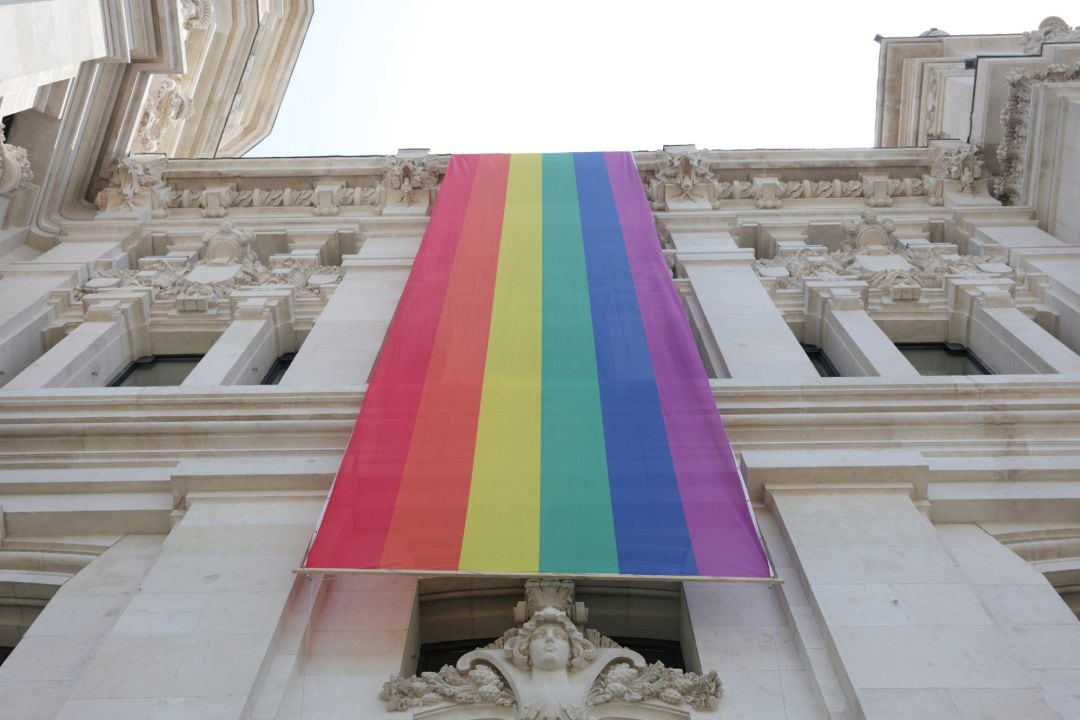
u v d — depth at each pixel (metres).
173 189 25.05
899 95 33.69
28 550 13.46
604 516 12.33
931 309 20.06
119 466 14.57
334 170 25.03
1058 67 23.53
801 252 22.28
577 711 10.45
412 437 13.78
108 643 11.09
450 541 12.01
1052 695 10.77
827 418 14.70
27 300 19.62
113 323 19.48
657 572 11.55
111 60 21.27
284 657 11.16
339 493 12.74
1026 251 20.95
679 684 10.78
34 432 14.91
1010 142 24.05
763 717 10.47
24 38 17.20
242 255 22.69
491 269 18.61
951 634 10.96
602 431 13.85
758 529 12.27
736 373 16.66
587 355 15.70
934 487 13.88
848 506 13.03
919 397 15.29
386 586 12.46
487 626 12.82
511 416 14.19
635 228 20.31
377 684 11.04
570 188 22.42
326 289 20.84
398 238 23.17
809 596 11.69
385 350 15.80
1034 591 12.27
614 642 11.55
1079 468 14.03
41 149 23.03
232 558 12.38
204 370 17.41
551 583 12.04
